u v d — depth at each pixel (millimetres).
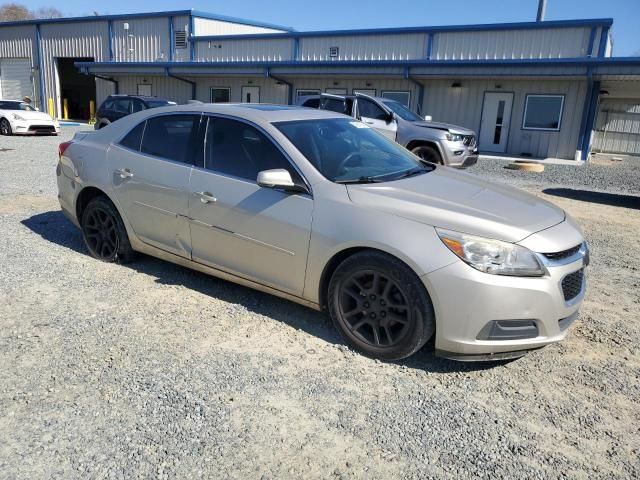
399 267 3373
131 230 4926
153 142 4793
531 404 3168
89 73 31203
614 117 25141
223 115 4387
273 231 3887
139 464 2559
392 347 3494
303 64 23406
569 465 2672
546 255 3297
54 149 15234
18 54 36938
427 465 2629
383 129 13062
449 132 12656
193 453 2645
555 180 13172
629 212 9234
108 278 4848
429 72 20500
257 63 24641
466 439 2830
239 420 2906
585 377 3482
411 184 3902
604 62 16828
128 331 3850
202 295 4543
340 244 3582
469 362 3615
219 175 4230
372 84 23281
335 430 2859
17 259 5250
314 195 3752
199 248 4406
